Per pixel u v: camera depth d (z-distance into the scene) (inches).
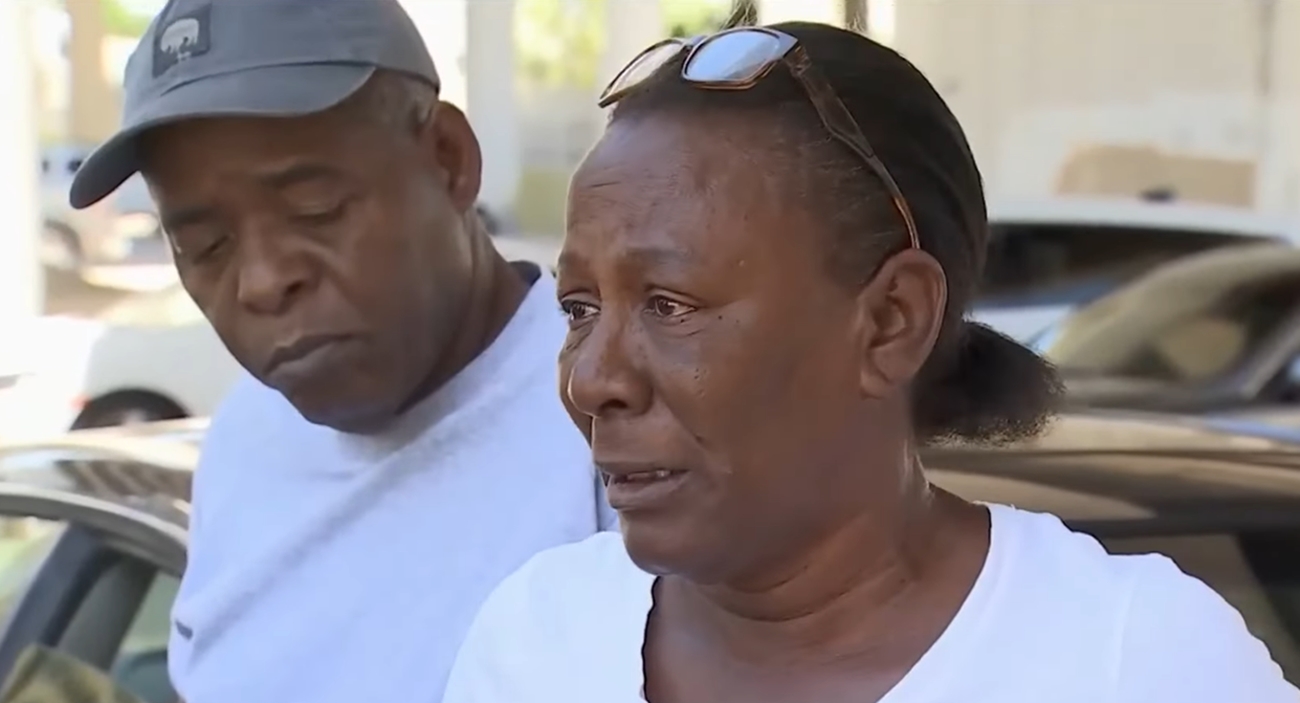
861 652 39.7
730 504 37.6
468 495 60.0
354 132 56.9
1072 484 76.7
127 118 57.8
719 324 36.7
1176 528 72.9
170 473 92.3
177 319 287.1
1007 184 430.0
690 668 42.3
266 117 55.3
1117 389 181.2
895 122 39.1
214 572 66.6
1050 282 238.5
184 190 57.6
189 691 64.4
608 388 37.4
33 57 328.8
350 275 57.2
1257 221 246.2
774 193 36.9
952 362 42.7
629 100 39.4
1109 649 37.5
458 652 52.3
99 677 83.0
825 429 38.0
